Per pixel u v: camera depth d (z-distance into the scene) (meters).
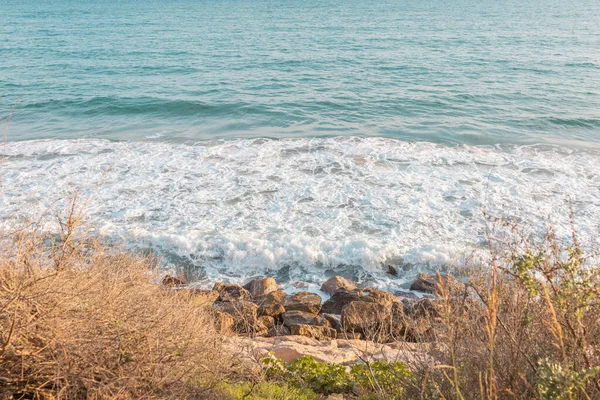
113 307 3.98
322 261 10.31
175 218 11.55
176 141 17.64
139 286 4.57
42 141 17.45
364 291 9.07
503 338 3.61
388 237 10.84
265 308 8.41
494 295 3.03
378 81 30.30
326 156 15.65
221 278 9.90
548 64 35.81
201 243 10.58
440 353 3.99
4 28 66.12
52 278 3.87
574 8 96.38
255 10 94.88
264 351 6.02
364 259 10.27
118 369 3.71
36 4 128.12
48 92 27.66
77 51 44.41
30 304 3.64
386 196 12.70
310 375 5.47
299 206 12.19
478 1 120.62
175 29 62.28
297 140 17.58
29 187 12.94
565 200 12.44
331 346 6.88
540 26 63.38
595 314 3.23
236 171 14.34
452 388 3.61
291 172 14.27
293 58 38.91
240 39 51.38
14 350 3.47
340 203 12.33
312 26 63.66
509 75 32.19
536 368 3.21
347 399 5.00
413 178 13.88
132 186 13.21
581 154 16.38
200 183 13.47
